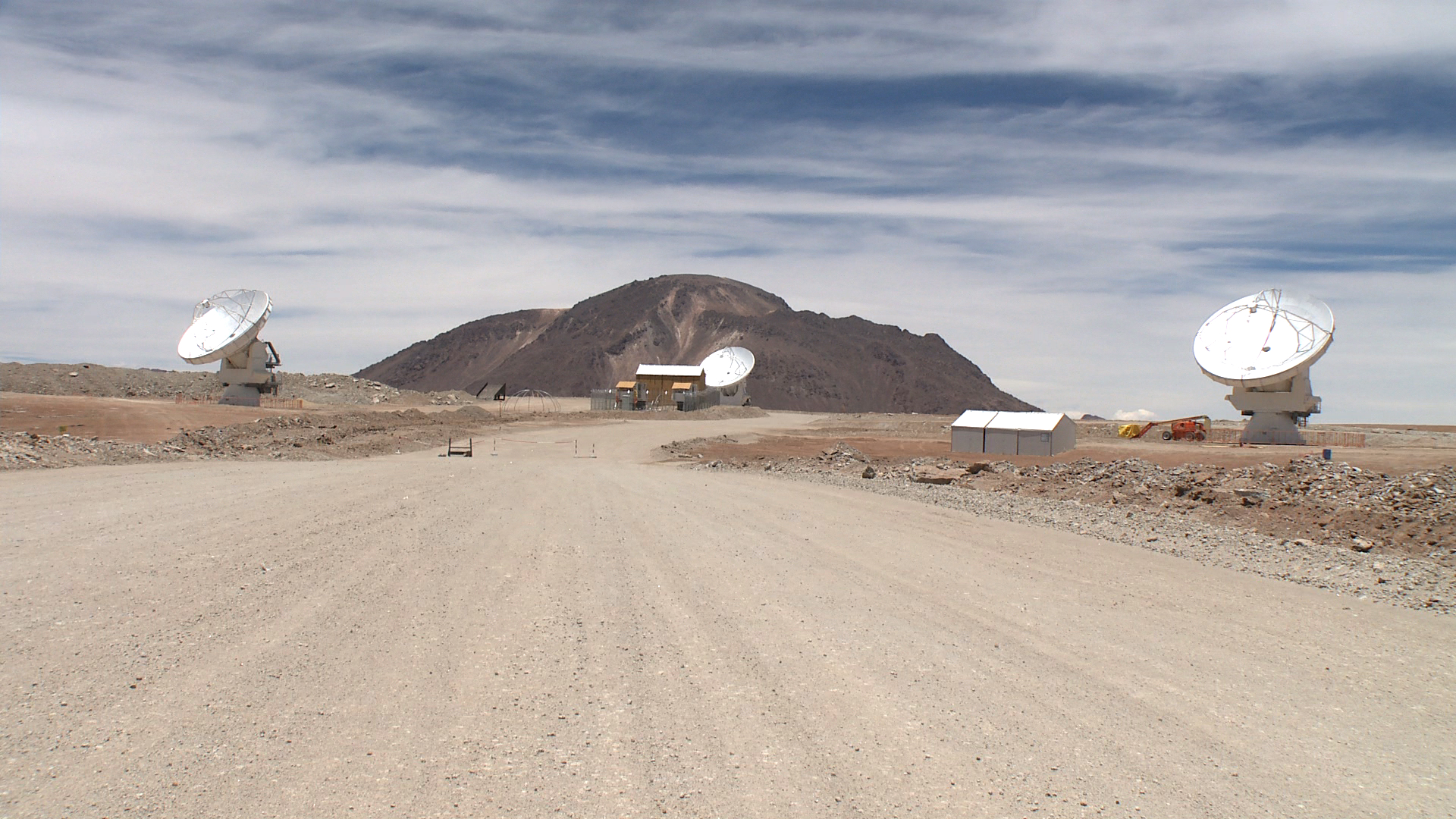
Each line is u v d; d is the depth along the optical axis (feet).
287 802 17.15
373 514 54.85
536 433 217.56
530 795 17.89
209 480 72.69
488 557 42.32
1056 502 88.63
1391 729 24.13
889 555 48.91
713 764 19.83
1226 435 264.11
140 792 17.29
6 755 18.62
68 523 46.01
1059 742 22.06
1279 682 27.99
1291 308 212.84
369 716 21.74
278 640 27.35
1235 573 49.52
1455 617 40.40
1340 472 87.35
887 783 19.16
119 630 27.48
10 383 292.81
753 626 31.81
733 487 89.76
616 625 31.12
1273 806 18.97
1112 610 37.35
